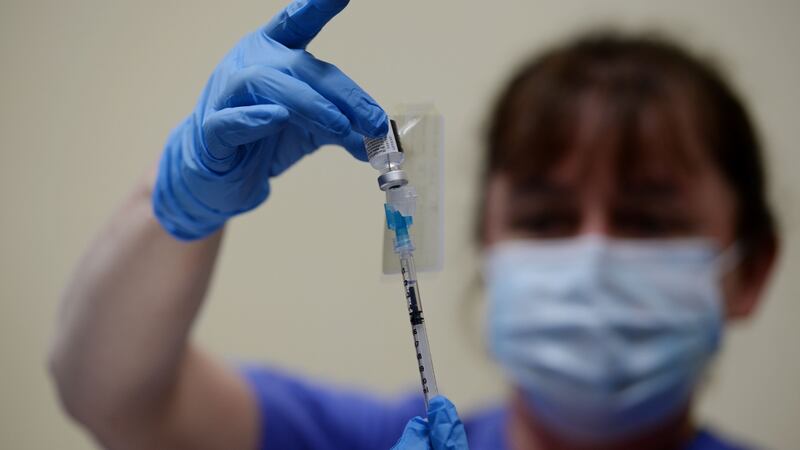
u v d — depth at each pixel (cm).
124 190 174
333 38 168
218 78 106
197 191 109
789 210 156
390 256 101
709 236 149
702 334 143
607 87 152
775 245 155
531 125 152
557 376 144
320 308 166
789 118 158
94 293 130
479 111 163
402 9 167
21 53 177
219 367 155
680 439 150
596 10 163
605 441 151
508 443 159
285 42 104
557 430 155
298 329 167
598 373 141
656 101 150
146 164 173
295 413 158
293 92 95
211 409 147
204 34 172
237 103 100
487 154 161
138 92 174
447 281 163
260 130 94
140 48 174
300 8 101
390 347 164
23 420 174
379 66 167
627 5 163
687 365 143
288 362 166
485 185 161
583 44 161
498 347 151
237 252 169
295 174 168
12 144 177
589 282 142
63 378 137
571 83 153
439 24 166
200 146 105
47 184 176
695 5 162
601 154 148
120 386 133
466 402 162
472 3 166
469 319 162
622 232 147
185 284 128
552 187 150
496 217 156
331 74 97
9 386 175
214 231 120
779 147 158
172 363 135
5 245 177
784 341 155
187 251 126
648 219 147
